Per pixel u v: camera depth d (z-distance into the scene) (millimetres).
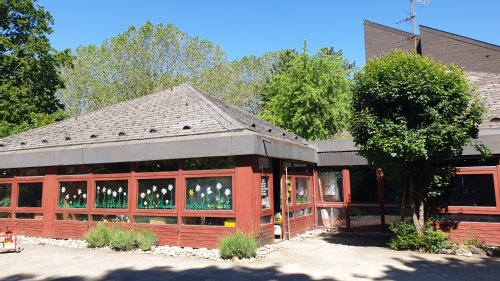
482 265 8961
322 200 15750
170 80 34406
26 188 14117
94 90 34344
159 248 11016
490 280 7668
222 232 10625
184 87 15141
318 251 10750
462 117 10383
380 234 14227
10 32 26641
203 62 37031
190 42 36625
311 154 14805
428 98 9992
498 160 11312
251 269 8695
